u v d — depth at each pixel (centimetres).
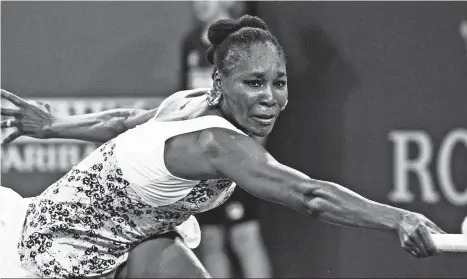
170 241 607
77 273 574
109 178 564
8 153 1203
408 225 440
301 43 1156
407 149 1134
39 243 580
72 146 1195
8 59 1197
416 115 1129
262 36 528
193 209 569
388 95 1136
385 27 1134
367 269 1161
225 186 559
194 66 1142
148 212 570
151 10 1166
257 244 1149
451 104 1120
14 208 615
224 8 1134
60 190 587
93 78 1184
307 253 1177
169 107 587
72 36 1186
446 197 1127
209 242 1146
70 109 1187
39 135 700
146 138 552
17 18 1192
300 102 1160
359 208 458
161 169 536
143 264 588
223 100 543
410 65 1128
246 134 546
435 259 1145
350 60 1145
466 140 1119
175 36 1159
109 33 1178
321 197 469
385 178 1140
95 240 579
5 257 591
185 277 589
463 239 442
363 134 1145
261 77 519
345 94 1149
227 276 1157
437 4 1117
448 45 1117
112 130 682
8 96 692
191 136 526
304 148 1160
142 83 1172
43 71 1191
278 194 482
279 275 1178
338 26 1148
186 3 1154
